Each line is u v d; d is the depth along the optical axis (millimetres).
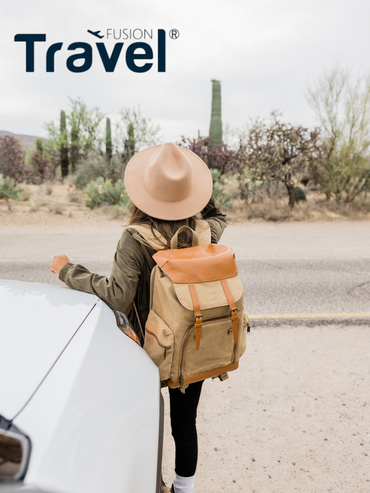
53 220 11805
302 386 3010
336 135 14008
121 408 1206
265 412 2695
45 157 26781
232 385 3021
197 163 1821
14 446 913
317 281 5762
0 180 13922
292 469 2209
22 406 1007
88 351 1304
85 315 1526
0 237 9188
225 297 1457
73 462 943
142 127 20266
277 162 13820
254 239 9312
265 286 5520
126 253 1522
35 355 1208
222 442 2408
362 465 2240
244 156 14961
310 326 4137
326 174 15102
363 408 2744
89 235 9641
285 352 3555
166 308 1456
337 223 12234
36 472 874
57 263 1632
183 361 1457
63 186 22938
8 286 1751
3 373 1102
